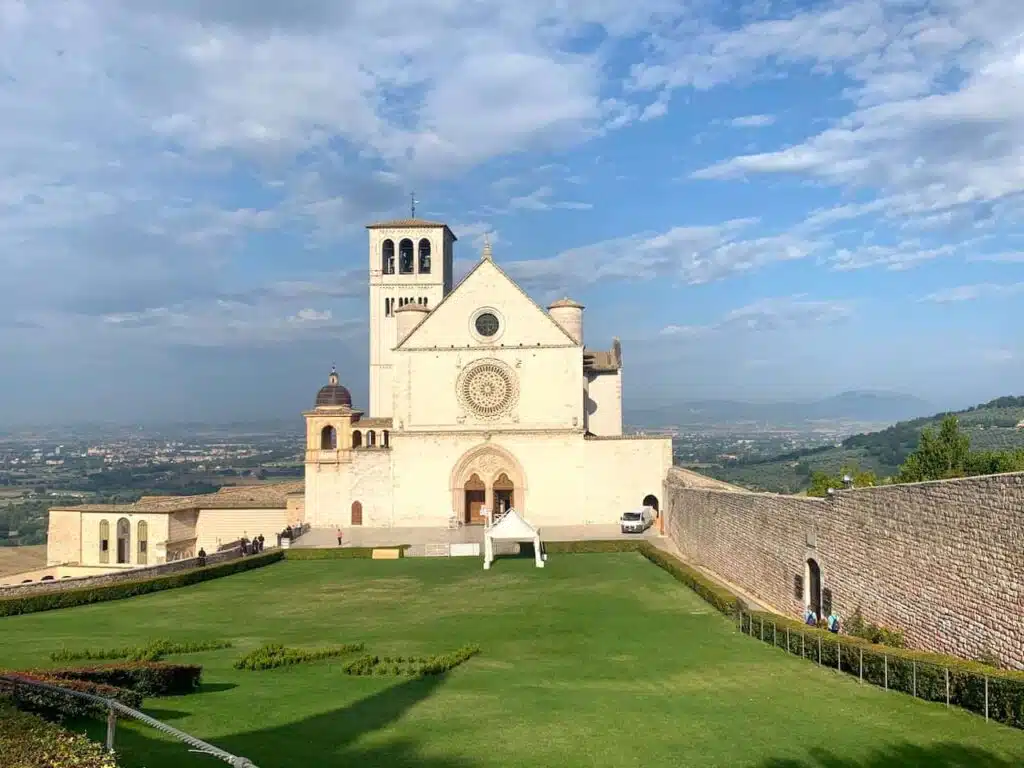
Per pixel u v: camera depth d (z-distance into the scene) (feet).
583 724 70.33
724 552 165.68
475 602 149.89
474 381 265.95
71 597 149.79
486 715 73.77
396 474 263.49
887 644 94.53
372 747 62.80
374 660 99.66
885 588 98.07
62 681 68.64
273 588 170.71
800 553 124.77
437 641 115.55
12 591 146.72
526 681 90.99
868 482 200.64
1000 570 75.92
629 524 243.60
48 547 263.70
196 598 159.43
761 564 142.51
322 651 104.78
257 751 60.18
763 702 78.59
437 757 60.34
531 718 72.54
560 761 59.67
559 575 180.04
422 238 341.41
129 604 152.76
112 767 43.91
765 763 59.41
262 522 268.21
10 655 103.14
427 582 174.40
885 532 98.07
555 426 263.49
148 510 257.14
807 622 115.96
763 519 141.38
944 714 71.72
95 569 258.78
